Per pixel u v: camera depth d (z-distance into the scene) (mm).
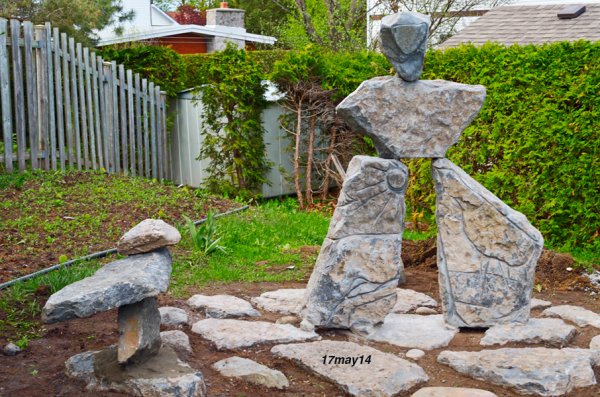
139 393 4578
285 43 24062
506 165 9961
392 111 5859
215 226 8906
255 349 5613
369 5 22047
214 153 12773
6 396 4551
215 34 23812
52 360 5156
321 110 12391
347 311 5980
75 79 11859
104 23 16562
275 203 12672
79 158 11984
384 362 5270
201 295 6832
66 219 9242
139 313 4809
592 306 7078
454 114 6008
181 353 5320
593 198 9367
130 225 9320
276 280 7703
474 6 19953
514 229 6078
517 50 9734
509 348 5633
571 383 5066
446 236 6156
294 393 4914
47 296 6551
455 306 6156
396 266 6023
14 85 11031
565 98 9328
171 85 13844
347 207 5871
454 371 5359
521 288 6133
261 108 12844
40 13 14328
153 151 13461
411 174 10961
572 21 15523
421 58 5840
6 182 10336
